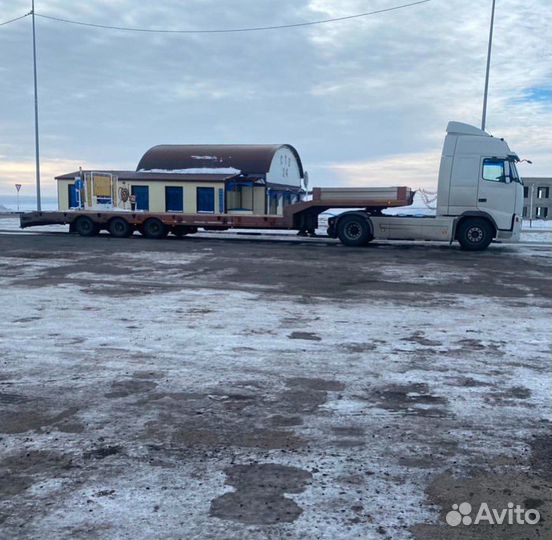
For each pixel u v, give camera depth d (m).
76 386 4.89
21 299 8.81
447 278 11.44
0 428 4.04
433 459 3.61
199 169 31.80
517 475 3.42
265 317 7.65
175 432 3.99
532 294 9.69
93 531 2.81
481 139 17.12
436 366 5.51
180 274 11.68
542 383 5.04
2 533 2.79
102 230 23.89
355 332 6.85
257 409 4.41
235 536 2.78
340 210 19.02
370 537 2.79
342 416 4.28
